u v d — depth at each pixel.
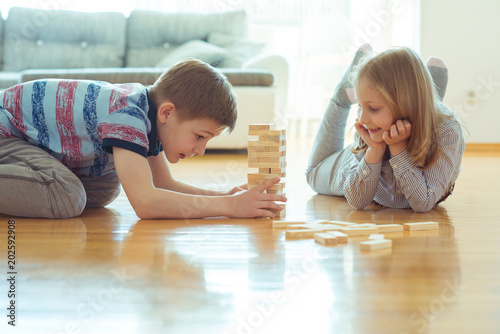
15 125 1.30
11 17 4.04
